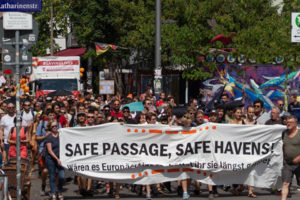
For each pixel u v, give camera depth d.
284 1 20.97
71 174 12.60
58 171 12.41
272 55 20.61
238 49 21.47
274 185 12.77
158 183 13.13
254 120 13.31
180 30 25.67
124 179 12.61
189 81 34.41
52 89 31.50
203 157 12.62
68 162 12.48
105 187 14.33
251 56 21.20
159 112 18.22
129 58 40.31
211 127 12.63
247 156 12.66
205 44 25.22
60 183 12.41
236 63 27.48
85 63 46.53
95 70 45.47
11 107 14.62
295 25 16.72
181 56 25.47
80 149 12.54
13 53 10.66
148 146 12.62
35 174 16.20
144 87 38.66
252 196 12.68
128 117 14.98
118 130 12.61
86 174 12.55
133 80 40.78
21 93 24.69
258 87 27.67
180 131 12.63
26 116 16.77
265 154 12.68
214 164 12.62
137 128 12.61
